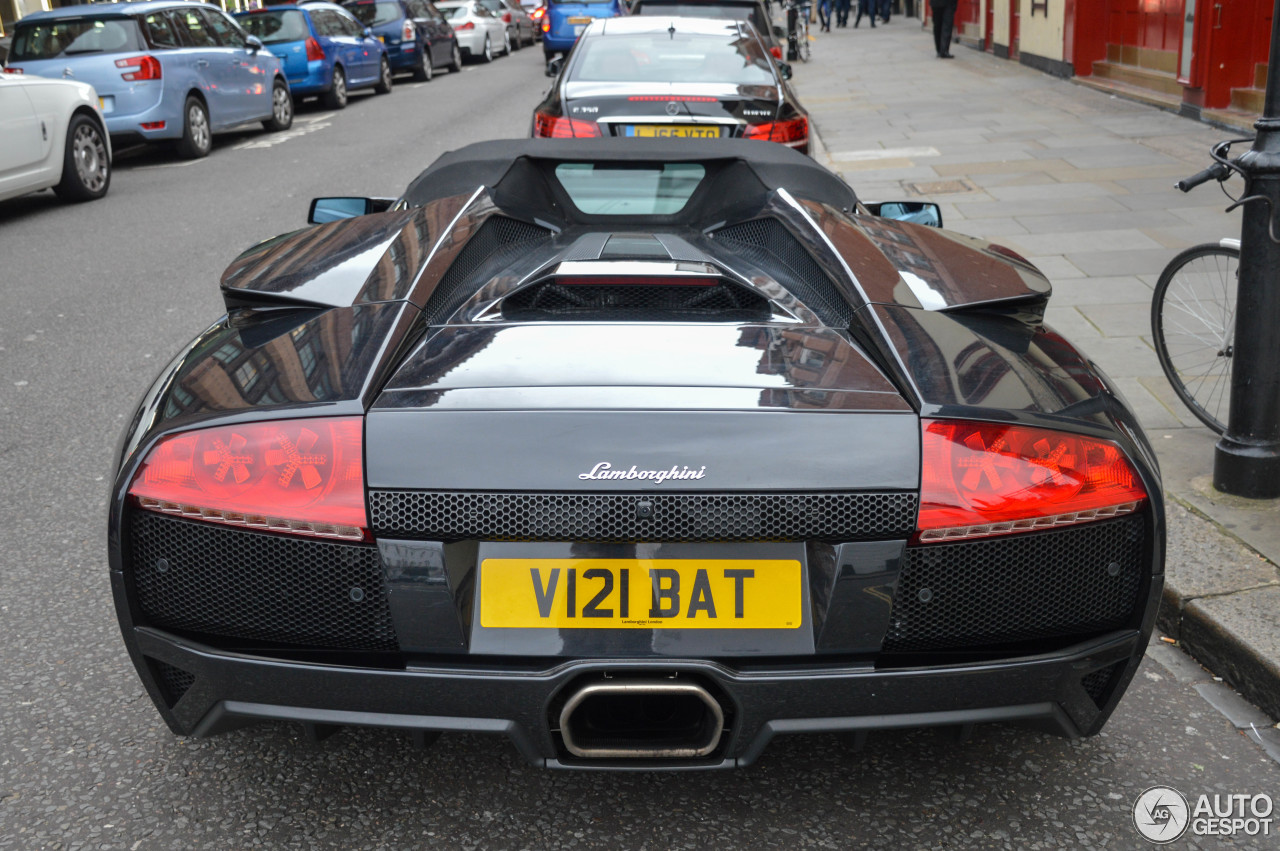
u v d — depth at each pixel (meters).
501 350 2.10
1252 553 3.04
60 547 3.43
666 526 1.81
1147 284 5.96
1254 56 10.73
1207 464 3.70
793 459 1.82
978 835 2.11
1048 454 1.89
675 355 2.07
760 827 2.14
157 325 5.98
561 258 2.68
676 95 6.55
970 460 1.85
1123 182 8.58
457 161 3.18
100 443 4.31
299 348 2.10
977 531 1.85
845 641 1.86
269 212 9.15
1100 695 2.06
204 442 1.90
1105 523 1.94
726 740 1.91
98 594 3.13
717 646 1.86
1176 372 4.20
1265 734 2.47
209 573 1.92
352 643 1.90
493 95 18.03
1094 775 2.30
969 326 2.22
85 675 2.70
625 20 7.77
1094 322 5.36
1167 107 11.95
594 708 1.95
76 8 11.98
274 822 2.15
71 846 2.08
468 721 1.87
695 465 1.81
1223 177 3.31
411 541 1.83
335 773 2.31
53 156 9.58
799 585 1.86
